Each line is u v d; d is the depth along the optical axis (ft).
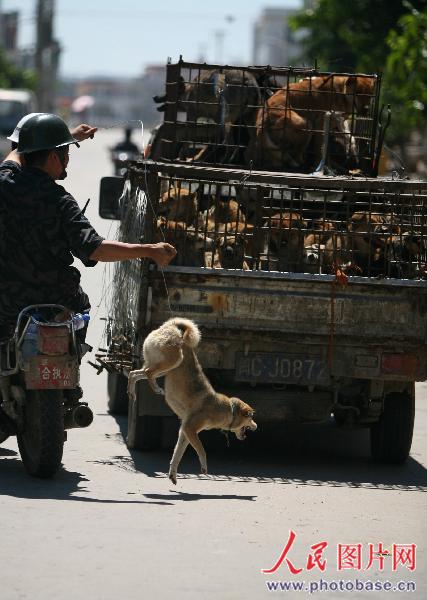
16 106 214.48
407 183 42.80
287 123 54.29
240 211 46.93
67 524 32.50
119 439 46.98
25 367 36.52
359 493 39.37
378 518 35.63
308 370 42.60
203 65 53.67
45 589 26.78
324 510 36.37
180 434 38.68
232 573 28.76
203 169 42.52
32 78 355.56
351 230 44.60
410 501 38.34
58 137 37.68
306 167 54.95
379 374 42.73
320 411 43.78
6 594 26.30
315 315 42.37
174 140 54.34
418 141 177.99
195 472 41.42
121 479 39.22
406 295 42.68
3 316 37.35
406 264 43.93
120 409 52.65
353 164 54.70
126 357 45.03
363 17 144.25
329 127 53.16
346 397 44.73
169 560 29.50
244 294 42.01
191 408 38.60
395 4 142.20
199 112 55.26
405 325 42.75
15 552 29.50
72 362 37.01
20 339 36.55
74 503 35.04
